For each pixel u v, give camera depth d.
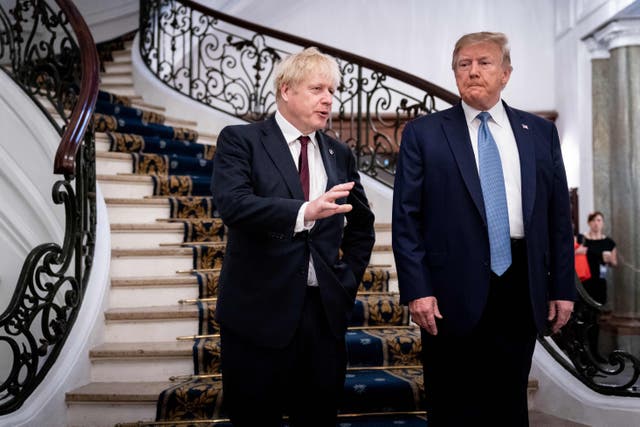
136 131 5.97
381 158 8.79
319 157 2.40
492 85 2.33
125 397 3.09
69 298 3.26
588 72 8.21
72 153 3.21
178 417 3.09
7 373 4.29
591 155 8.16
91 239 3.66
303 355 2.27
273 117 2.40
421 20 9.09
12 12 4.72
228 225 2.16
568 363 3.37
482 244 2.30
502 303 2.33
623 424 3.10
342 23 9.13
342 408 3.18
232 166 2.23
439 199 2.36
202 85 8.88
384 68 5.58
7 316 2.87
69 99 5.47
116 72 7.99
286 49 9.01
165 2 8.03
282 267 2.21
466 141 2.38
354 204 2.47
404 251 2.32
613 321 7.51
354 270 2.43
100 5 9.20
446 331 2.32
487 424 2.36
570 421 3.27
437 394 2.38
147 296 3.91
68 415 3.13
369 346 3.56
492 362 2.36
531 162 2.36
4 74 4.40
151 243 4.52
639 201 7.52
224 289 2.29
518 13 9.15
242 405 2.26
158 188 5.13
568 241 2.44
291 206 2.05
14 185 4.34
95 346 3.48
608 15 7.47
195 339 3.68
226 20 7.04
